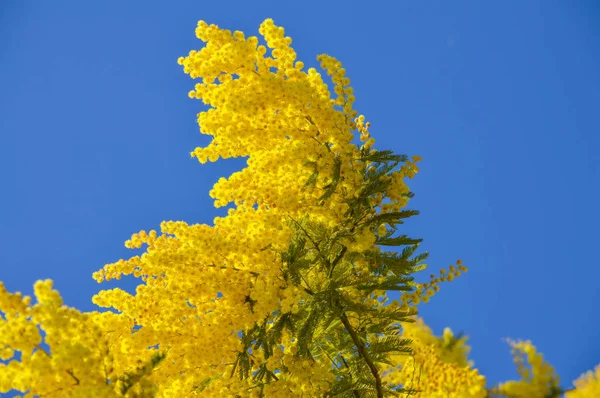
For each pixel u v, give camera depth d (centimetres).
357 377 571
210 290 538
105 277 557
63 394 396
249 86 552
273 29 555
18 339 378
